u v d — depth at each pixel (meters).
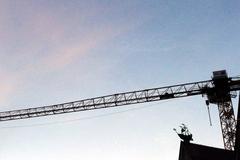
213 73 77.00
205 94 77.88
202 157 43.72
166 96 80.00
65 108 88.38
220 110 77.94
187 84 78.81
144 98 81.75
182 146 45.75
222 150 43.53
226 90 76.06
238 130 38.97
